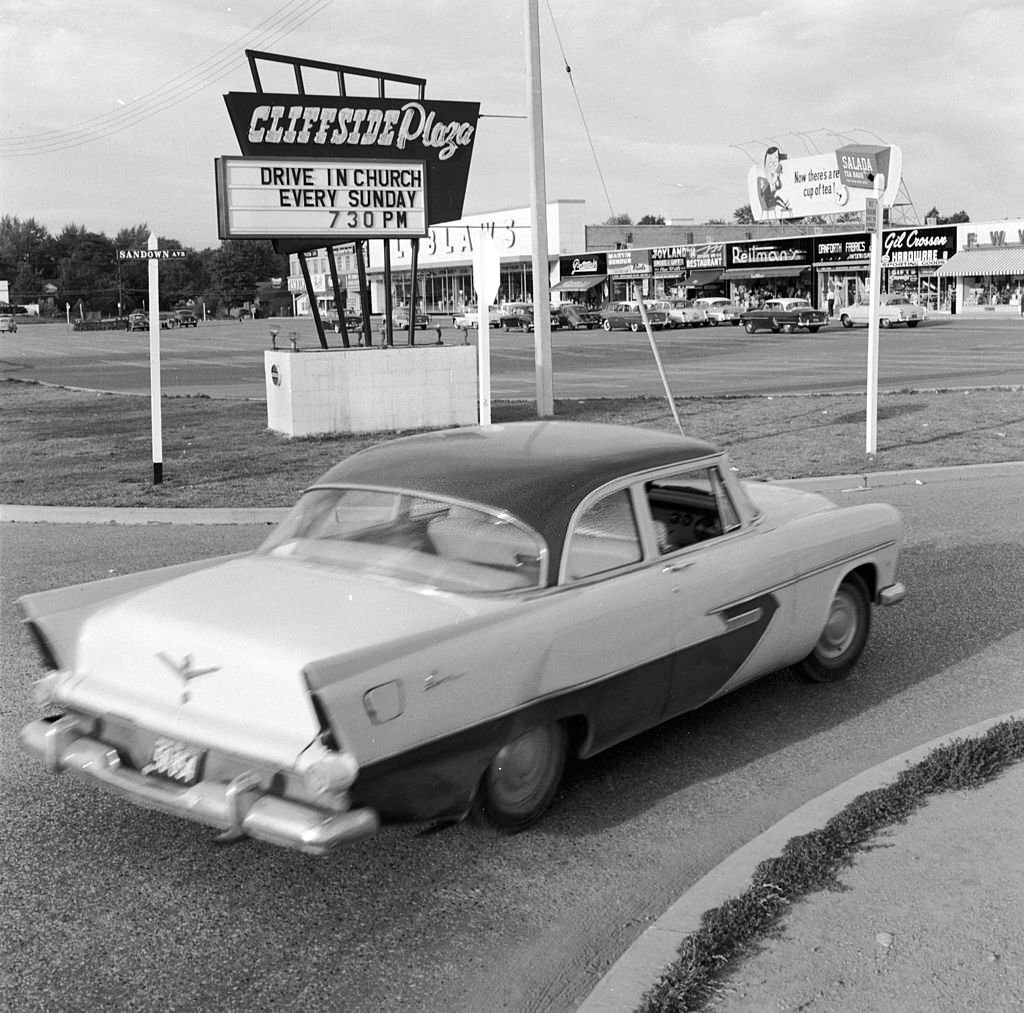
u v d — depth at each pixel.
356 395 17.39
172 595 4.49
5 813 4.91
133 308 160.38
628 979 3.43
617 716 4.86
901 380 26.83
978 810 4.51
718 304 63.38
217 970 3.71
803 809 4.54
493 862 4.44
